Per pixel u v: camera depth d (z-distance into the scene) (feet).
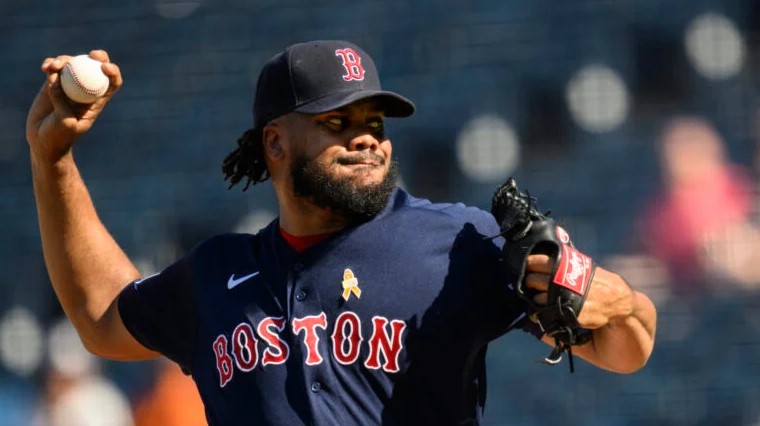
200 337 35.06
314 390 32.37
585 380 97.19
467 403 33.40
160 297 36.63
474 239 33.22
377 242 33.17
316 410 32.12
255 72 117.60
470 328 32.58
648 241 104.06
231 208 112.06
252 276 34.35
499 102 111.55
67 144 36.78
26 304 110.01
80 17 120.98
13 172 117.39
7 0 122.52
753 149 106.93
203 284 35.22
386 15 116.16
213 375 34.27
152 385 98.63
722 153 107.04
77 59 35.60
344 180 32.91
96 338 38.55
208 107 117.19
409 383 32.37
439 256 32.94
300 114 33.40
